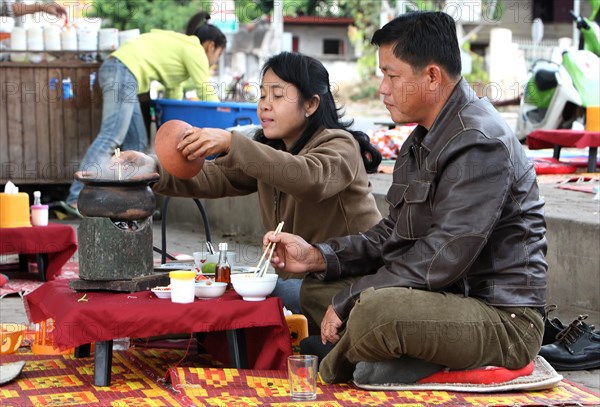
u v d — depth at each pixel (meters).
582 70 10.73
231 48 22.14
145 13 18.58
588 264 5.38
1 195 6.35
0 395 3.70
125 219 3.97
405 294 3.64
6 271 6.92
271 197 4.54
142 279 3.98
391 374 3.78
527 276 3.78
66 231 6.37
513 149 3.75
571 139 8.59
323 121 4.40
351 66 26.41
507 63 17.08
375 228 4.18
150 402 3.61
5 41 9.92
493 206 3.66
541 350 4.27
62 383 3.88
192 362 4.30
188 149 3.93
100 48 9.95
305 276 4.33
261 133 4.59
